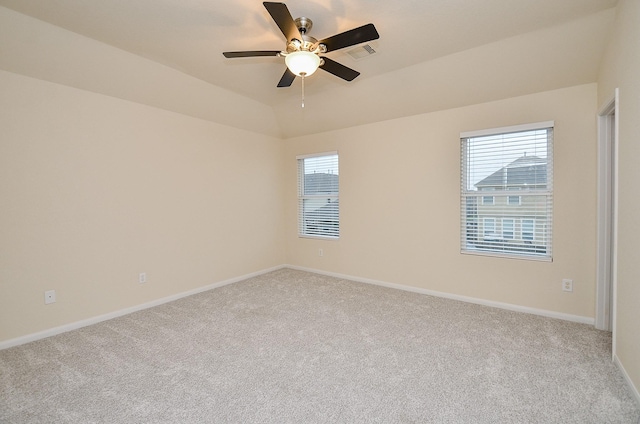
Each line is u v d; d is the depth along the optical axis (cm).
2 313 247
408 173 387
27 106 257
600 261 269
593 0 207
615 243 209
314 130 471
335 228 473
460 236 353
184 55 284
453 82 316
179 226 374
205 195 404
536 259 307
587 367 210
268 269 501
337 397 183
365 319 300
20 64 247
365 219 429
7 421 164
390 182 402
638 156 173
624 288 195
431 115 366
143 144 337
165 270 360
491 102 324
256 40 257
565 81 280
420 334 265
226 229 432
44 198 268
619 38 206
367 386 193
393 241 404
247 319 304
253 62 302
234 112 417
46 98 268
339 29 241
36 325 264
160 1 205
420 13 221
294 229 521
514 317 301
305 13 220
